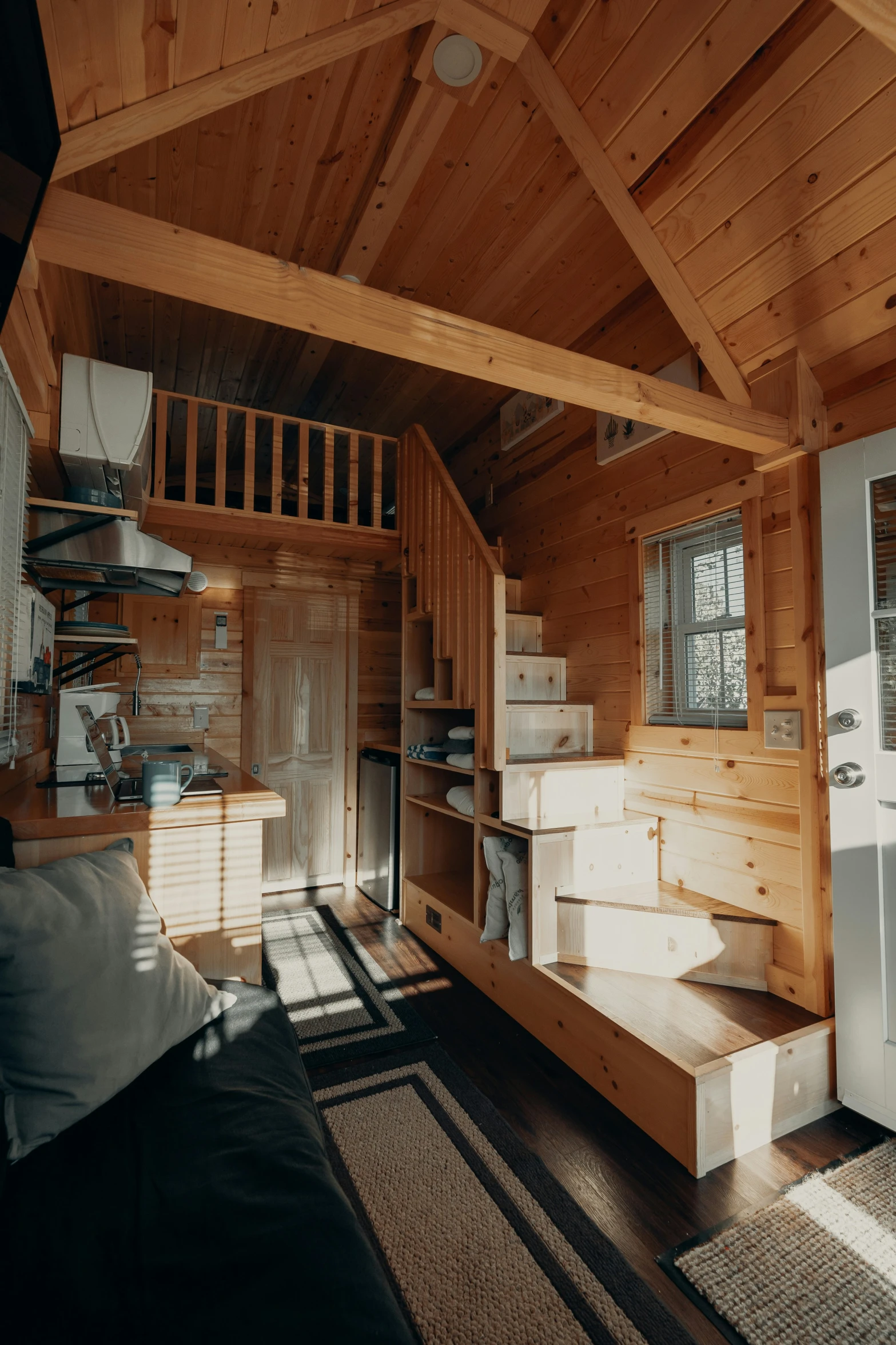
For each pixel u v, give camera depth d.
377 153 2.75
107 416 2.36
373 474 4.11
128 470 2.48
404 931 3.66
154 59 1.50
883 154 1.82
